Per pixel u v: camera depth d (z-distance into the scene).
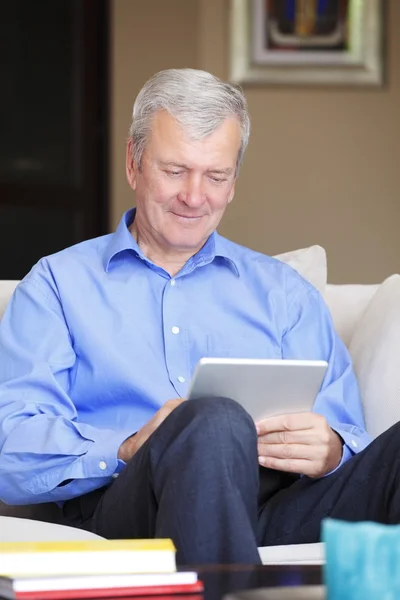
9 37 6.41
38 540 1.75
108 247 2.44
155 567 1.33
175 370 2.35
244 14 6.13
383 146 6.23
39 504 2.32
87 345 2.31
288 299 2.51
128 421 2.29
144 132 2.34
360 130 6.21
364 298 2.75
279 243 6.21
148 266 2.42
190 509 1.63
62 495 2.12
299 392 1.92
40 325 2.31
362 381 2.47
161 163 2.32
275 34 6.15
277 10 6.13
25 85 6.45
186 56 6.22
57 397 2.23
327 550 1.16
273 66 6.16
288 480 2.32
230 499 1.63
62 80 6.49
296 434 2.07
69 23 6.48
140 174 2.38
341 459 2.18
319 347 2.48
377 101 6.21
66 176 6.51
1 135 6.42
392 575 1.13
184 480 1.64
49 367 2.25
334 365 2.46
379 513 2.08
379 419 2.38
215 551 1.62
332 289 2.78
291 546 1.98
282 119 6.18
